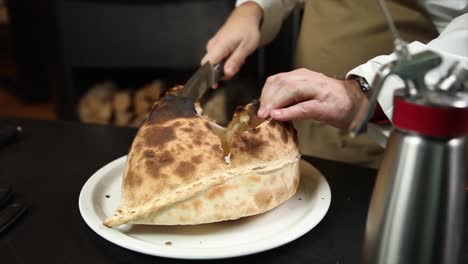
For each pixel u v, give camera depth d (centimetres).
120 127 130
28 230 79
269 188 77
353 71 86
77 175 101
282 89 83
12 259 72
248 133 78
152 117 81
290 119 83
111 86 267
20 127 128
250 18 128
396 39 47
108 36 220
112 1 211
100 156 111
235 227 78
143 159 76
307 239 77
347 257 73
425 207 48
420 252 49
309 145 146
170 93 91
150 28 216
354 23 129
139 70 266
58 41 224
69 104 241
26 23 329
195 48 219
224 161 75
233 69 120
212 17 212
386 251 51
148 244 70
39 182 97
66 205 88
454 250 50
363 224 82
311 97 83
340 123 84
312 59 141
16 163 107
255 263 71
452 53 84
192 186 73
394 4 122
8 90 378
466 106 45
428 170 47
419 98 46
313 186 91
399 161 48
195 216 74
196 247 72
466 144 47
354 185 96
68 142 120
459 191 48
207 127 78
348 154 141
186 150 75
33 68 349
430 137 46
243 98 222
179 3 209
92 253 73
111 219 74
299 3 164
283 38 201
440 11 115
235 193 74
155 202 73
